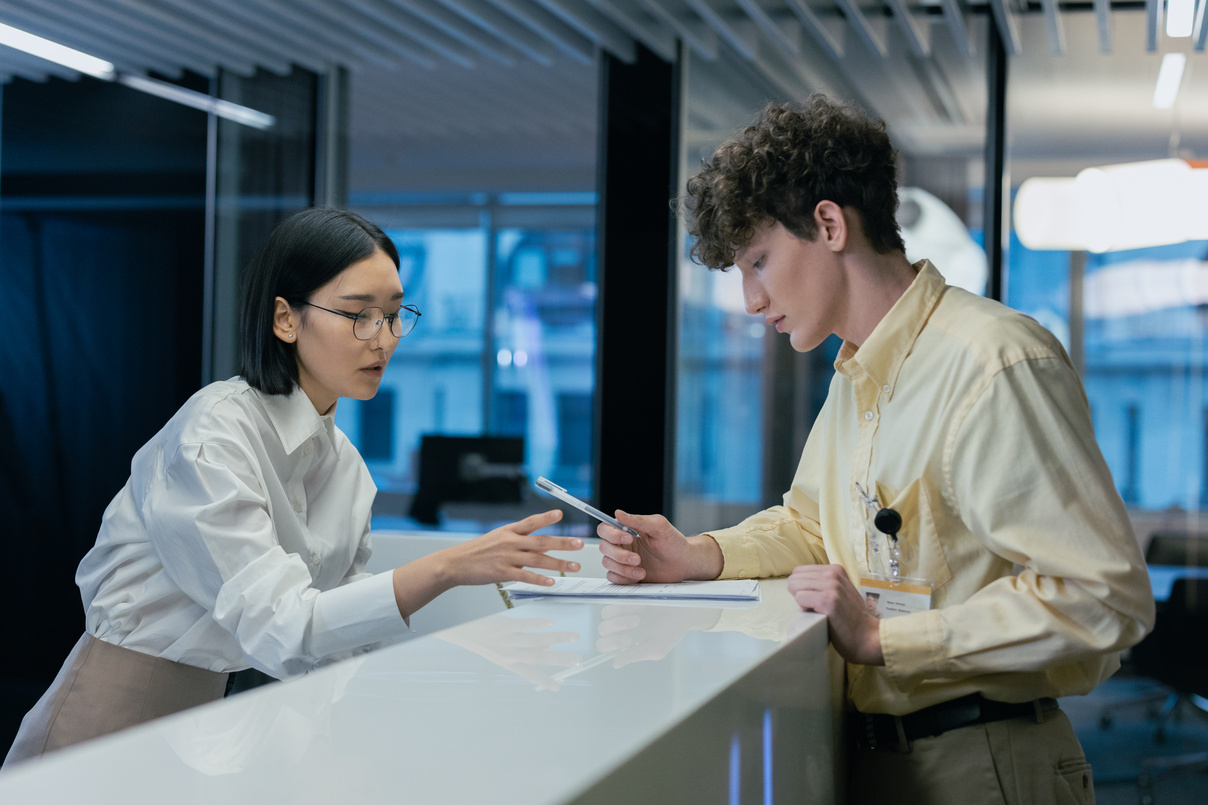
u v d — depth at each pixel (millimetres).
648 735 618
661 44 4688
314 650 1335
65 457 5488
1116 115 4293
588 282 10453
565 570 1314
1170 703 3990
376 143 9039
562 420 10562
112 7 4414
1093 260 4289
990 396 1202
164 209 5414
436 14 4559
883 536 1307
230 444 1444
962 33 4227
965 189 4645
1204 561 3939
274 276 1553
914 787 1314
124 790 509
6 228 5562
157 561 1489
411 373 10719
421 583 1313
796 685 984
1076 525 1154
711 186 1390
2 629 5391
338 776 536
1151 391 4105
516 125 7789
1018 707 1286
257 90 5273
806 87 5023
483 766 555
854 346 1434
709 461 4922
